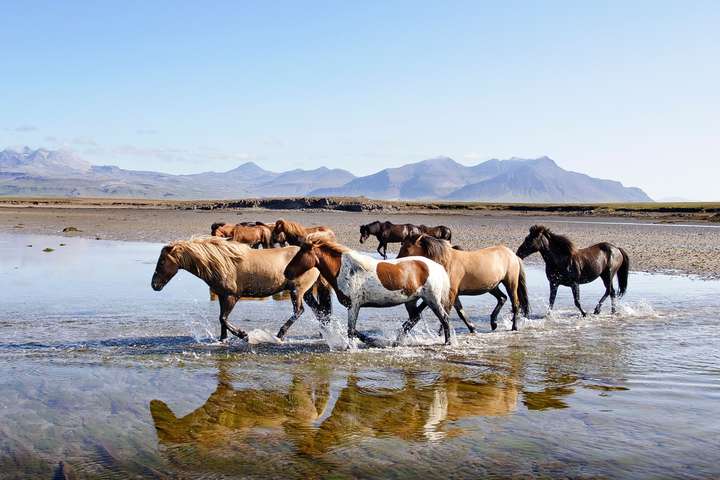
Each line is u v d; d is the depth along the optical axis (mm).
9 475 5391
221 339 11227
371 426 6617
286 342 11266
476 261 12125
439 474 5363
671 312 14422
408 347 10891
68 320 12961
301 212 97375
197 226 51344
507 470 5445
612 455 5793
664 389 8086
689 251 28719
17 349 10336
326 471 5426
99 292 16734
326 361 9719
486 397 7711
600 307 14484
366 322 13305
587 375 8820
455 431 6449
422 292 10953
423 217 81375
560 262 14000
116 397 7648
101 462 5660
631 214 85438
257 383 8352
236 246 11297
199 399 7598
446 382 8438
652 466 5543
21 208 101500
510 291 12836
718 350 10453
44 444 6086
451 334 11133
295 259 10820
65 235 39688
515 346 10922
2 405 7289
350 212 99688
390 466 5531
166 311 14172
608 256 14375
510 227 51875
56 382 8289
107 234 40750
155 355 10016
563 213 91812
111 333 11766
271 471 5430
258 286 11391
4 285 17703
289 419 6852
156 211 98312
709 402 7492
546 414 7023
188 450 5934
